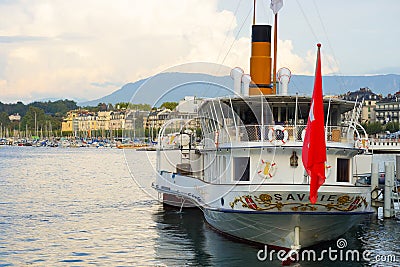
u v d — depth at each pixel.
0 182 75.62
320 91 24.30
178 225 37.19
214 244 30.36
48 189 64.62
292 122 28.95
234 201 27.80
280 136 27.22
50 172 98.31
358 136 29.00
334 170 27.86
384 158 115.69
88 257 29.06
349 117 31.09
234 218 28.03
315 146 24.02
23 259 28.77
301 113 28.94
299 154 27.39
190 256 28.67
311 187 24.25
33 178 83.44
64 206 48.44
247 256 27.89
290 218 26.58
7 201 52.47
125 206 47.84
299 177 27.41
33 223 39.25
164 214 42.44
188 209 43.38
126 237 33.75
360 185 27.59
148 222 38.88
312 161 24.03
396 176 42.97
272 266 26.25
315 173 24.05
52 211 45.28
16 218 41.59
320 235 27.83
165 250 30.05
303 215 26.44
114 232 35.44
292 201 26.44
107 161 142.62
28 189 64.88
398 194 41.50
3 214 43.69
